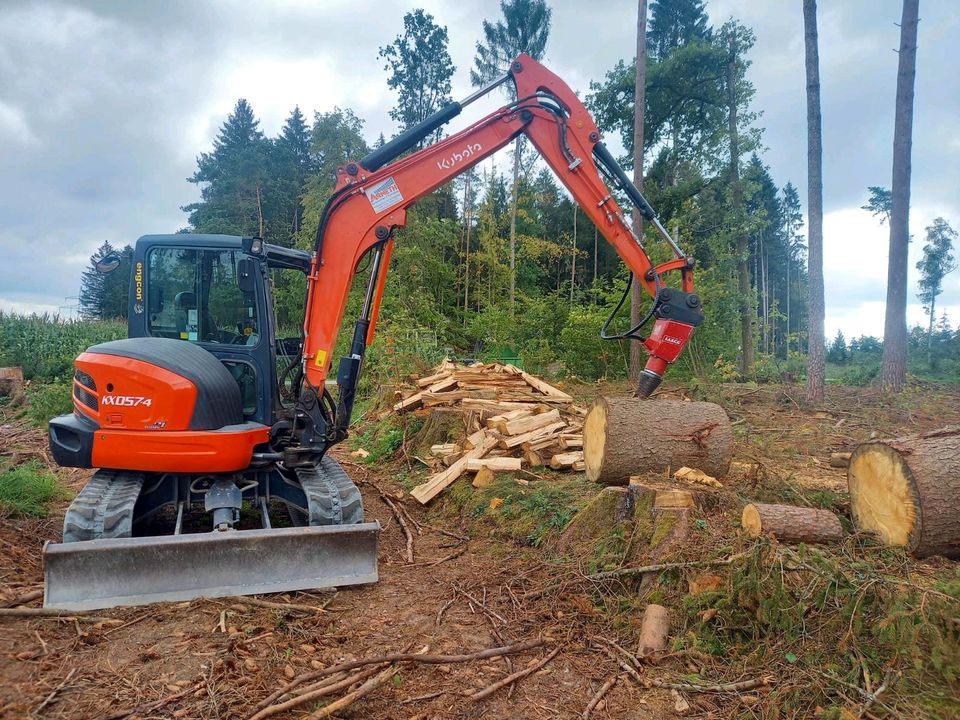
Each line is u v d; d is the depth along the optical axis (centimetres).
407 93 3750
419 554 571
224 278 545
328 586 454
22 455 895
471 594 473
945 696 305
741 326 2156
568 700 340
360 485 806
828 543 421
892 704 303
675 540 436
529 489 650
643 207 582
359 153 3098
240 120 5600
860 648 333
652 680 353
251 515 638
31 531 561
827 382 1873
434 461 818
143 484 511
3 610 386
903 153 1406
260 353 537
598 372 1703
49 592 396
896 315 1418
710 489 477
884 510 438
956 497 407
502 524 598
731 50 2084
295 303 1067
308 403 541
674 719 321
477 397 970
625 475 545
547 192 4241
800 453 826
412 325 1859
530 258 3353
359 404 1306
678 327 563
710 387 1352
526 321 2202
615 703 337
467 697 339
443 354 1725
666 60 2095
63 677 331
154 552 417
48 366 1650
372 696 334
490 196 3088
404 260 2575
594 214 582
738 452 787
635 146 1568
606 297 1777
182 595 421
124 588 409
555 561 501
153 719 301
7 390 1405
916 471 412
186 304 543
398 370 1300
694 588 402
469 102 582
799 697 319
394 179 561
